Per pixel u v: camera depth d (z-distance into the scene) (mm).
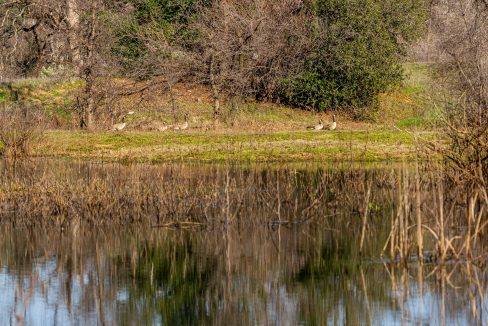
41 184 36688
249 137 58625
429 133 56125
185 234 31219
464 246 25359
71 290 23891
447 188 33156
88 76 64688
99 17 67875
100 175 43438
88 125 64312
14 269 26109
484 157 30719
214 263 26828
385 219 33219
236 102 68938
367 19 70500
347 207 35875
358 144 56375
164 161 54062
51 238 30562
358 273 25062
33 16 74500
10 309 21984
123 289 24000
